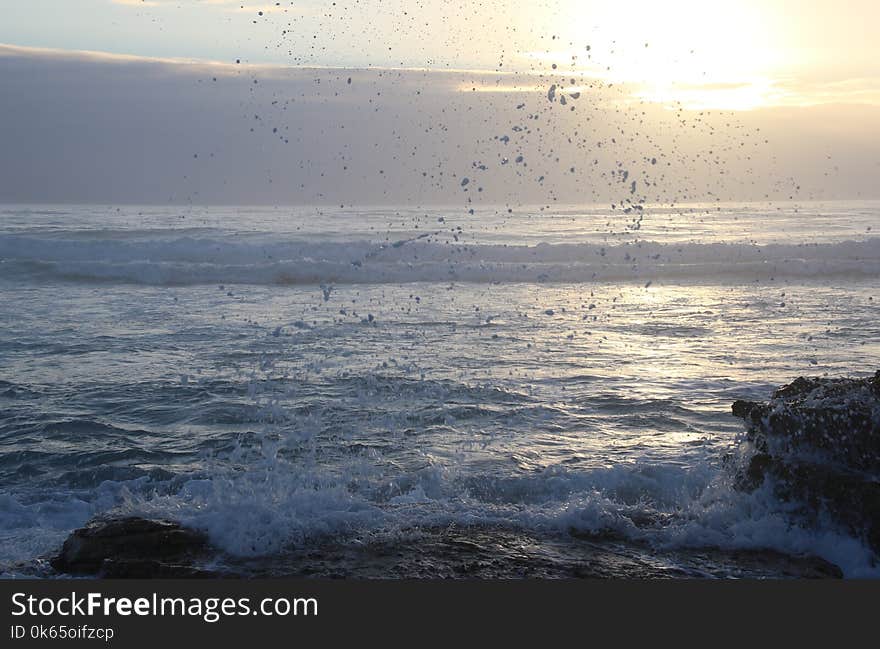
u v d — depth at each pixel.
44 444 7.50
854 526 5.01
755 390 9.70
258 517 5.12
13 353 11.55
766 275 23.53
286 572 4.62
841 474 5.16
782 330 14.20
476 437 7.69
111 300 17.50
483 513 5.52
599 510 5.36
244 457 7.20
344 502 5.53
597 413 8.62
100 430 7.96
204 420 8.31
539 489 6.15
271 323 14.43
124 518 5.00
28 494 6.25
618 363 11.25
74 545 4.81
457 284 21.39
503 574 4.65
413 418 8.35
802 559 4.92
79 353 11.60
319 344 12.35
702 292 19.97
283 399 9.08
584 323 14.84
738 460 5.80
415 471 6.62
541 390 9.59
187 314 15.54
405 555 4.86
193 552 4.85
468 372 10.52
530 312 16.14
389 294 19.08
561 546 5.05
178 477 6.59
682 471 6.33
